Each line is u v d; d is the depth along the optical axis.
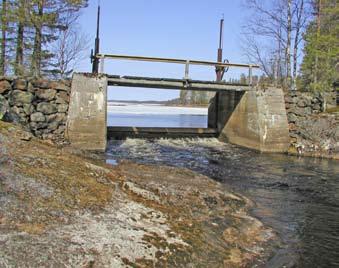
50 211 5.20
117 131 20.19
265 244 6.42
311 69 24.09
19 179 5.99
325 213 8.73
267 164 15.32
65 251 4.26
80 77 16.19
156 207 6.76
